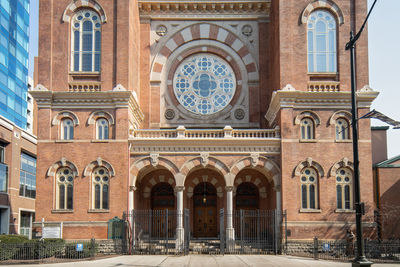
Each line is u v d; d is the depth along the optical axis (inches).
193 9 1547.7
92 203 1270.9
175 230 1385.3
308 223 1251.2
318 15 1365.7
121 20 1328.7
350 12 1349.7
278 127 1317.7
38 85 1299.2
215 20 1555.1
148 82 1520.7
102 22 1336.1
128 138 1295.5
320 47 1355.8
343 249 1155.9
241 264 959.6
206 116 1520.7
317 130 1293.1
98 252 1212.5
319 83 1315.2
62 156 1280.8
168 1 1525.6
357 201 818.8
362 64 1320.1
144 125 1502.2
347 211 1259.8
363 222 1246.9
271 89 1488.7
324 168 1278.3
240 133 1333.7
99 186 1280.8
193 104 1534.2
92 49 1346.0
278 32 1344.7
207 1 1529.3
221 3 1531.7
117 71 1307.8
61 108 1302.9
